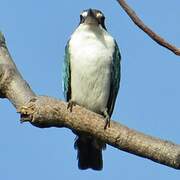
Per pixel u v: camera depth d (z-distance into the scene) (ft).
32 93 24.91
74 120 23.72
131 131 23.02
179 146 22.15
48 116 23.53
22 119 23.67
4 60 25.64
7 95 25.09
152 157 22.31
